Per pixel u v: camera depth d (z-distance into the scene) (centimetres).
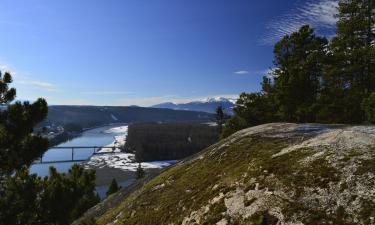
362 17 3475
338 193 803
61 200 1127
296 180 900
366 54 3225
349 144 984
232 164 1169
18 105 1211
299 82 3275
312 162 945
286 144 1145
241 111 3850
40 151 1228
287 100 3356
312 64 3384
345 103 3172
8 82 1273
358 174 829
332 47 3578
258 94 3869
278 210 831
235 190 987
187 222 998
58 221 1130
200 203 1036
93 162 18688
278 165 995
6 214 1062
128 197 1547
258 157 1112
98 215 1683
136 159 18738
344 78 3469
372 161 857
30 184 1117
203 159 1362
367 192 770
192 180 1231
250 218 852
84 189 1245
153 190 1337
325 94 3297
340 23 3588
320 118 3145
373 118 2556
